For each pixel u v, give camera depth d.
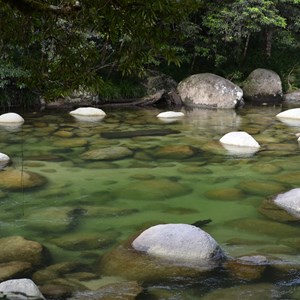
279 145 8.30
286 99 16.52
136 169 6.64
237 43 16.98
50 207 4.97
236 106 14.48
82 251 3.81
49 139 8.77
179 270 3.37
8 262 3.50
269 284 3.20
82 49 2.11
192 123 10.98
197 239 3.61
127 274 3.33
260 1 14.96
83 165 6.84
